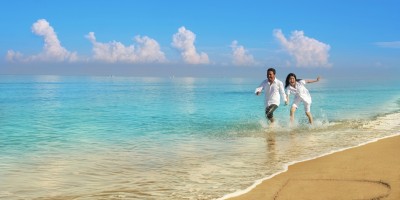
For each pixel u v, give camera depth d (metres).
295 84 13.52
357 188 4.80
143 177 6.05
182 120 15.04
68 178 6.04
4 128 12.67
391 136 9.67
